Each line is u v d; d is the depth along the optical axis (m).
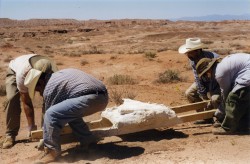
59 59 30.91
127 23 140.50
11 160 6.73
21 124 9.21
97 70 24.59
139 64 25.53
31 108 7.34
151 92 12.42
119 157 6.46
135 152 6.64
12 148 7.45
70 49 53.31
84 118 9.21
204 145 6.68
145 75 21.67
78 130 6.68
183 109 8.26
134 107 7.41
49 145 6.29
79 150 6.87
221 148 6.46
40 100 11.23
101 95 6.27
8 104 7.55
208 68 7.37
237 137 7.05
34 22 187.00
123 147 6.92
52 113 6.14
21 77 6.93
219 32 80.50
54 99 6.25
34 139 7.74
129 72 23.17
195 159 6.04
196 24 125.62
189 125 8.39
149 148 6.80
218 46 46.22
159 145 6.92
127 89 12.98
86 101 6.12
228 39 61.78
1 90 13.29
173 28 104.44
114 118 7.11
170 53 29.50
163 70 22.80
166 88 14.07
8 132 7.64
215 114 7.55
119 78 18.38
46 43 68.81
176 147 6.73
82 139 6.70
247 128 7.37
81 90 6.16
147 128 7.21
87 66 26.58
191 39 7.84
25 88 7.03
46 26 134.38
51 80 6.24
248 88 6.95
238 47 42.06
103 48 53.72
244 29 94.81
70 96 6.21
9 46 47.62
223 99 7.28
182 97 11.65
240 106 7.05
